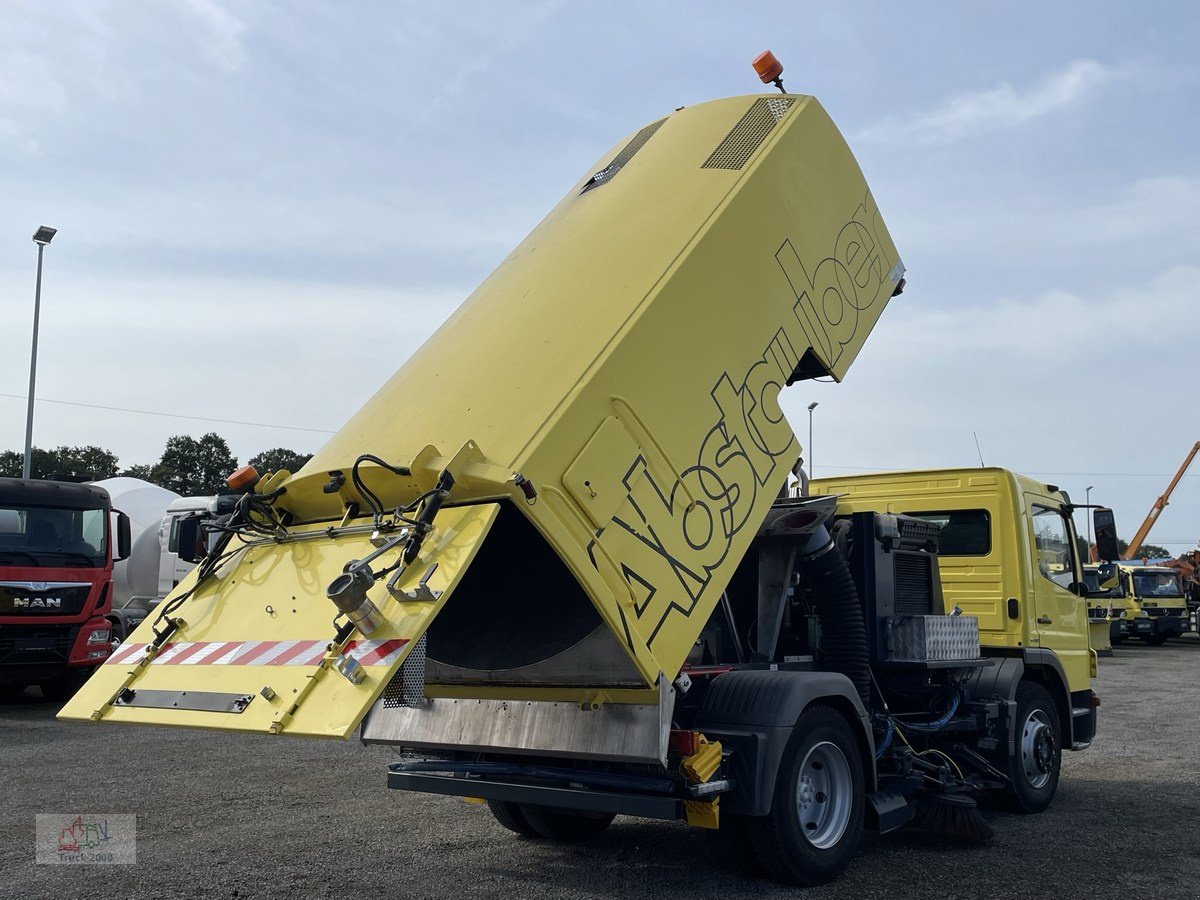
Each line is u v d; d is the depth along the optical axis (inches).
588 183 236.1
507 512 175.3
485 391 180.5
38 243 987.3
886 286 261.9
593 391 172.1
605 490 169.5
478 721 202.5
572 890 206.1
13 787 319.6
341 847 242.7
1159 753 390.0
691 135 227.0
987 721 278.2
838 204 242.5
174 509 706.2
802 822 207.8
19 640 520.7
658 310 186.2
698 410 190.2
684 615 177.2
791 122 228.2
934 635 260.5
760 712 200.4
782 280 217.9
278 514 193.9
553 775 195.9
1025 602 305.4
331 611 159.8
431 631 202.2
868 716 231.0
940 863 229.9
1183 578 1311.5
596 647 178.7
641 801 185.0
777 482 206.2
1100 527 331.9
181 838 251.8
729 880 213.3
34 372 974.4
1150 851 241.3
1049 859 233.5
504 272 221.1
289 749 397.7
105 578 560.7
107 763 365.4
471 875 218.1
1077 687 335.9
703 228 200.4
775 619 237.6
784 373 214.4
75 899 199.6
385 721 216.5
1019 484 317.7
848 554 266.1
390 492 174.7
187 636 178.9
